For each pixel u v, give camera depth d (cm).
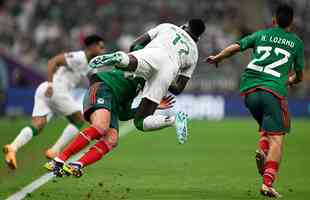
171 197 2848
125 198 2800
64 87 4034
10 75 8225
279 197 2844
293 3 9638
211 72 8538
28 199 2752
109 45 9275
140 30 9581
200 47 8844
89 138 2903
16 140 3691
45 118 3931
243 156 4472
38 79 8300
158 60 2964
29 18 9638
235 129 6712
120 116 3108
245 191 3036
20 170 3650
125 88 3052
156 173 3609
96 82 3059
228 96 8256
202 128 6825
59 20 9650
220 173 3631
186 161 4178
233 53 2988
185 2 9850
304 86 8419
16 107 8125
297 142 5503
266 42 2916
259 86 2864
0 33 9338
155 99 2983
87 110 3011
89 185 3144
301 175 3569
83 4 9825
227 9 9756
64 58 4003
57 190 2988
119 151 4759
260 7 9825
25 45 9119
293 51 2908
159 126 2961
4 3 10006
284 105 2855
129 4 9862
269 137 2911
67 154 2888
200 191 3023
